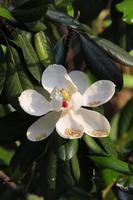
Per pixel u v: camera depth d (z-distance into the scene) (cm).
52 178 104
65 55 107
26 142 101
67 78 95
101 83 96
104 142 102
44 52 100
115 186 110
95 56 105
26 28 98
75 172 103
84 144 103
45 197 106
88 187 109
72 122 95
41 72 97
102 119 95
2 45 108
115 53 104
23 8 96
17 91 96
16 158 102
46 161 104
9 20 98
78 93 95
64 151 97
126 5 115
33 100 94
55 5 108
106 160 104
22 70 97
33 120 100
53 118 95
